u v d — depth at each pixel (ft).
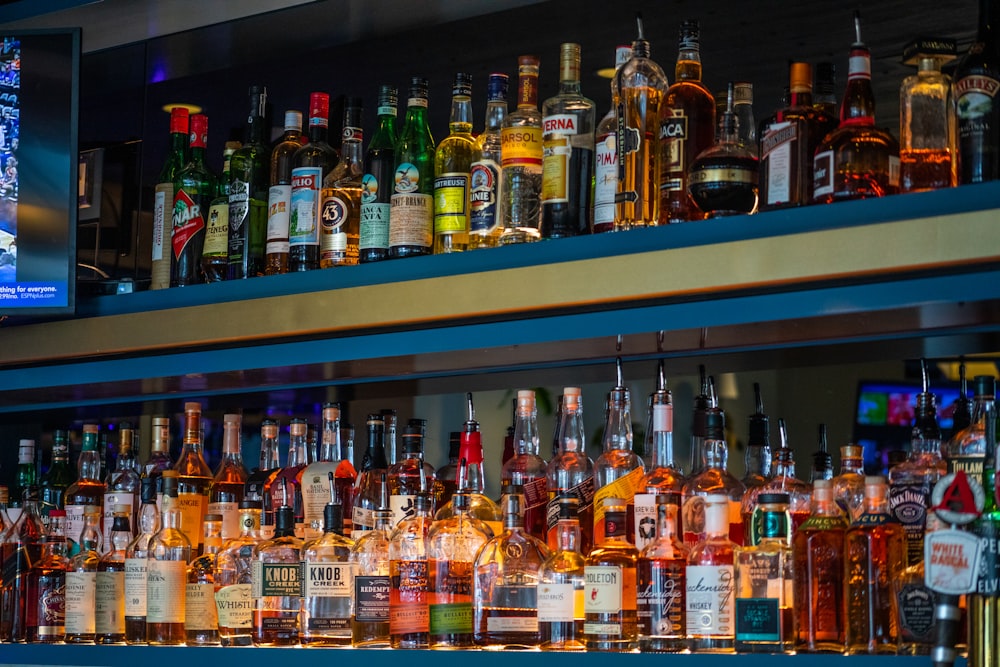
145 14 8.37
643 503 6.54
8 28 8.66
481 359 7.52
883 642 5.58
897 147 5.89
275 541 7.32
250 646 7.01
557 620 6.24
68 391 8.69
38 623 8.16
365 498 7.70
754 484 6.93
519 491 6.68
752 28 8.00
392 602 6.79
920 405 6.56
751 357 7.39
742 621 5.61
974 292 5.26
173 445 9.88
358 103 7.95
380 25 8.38
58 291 7.73
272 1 8.09
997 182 5.21
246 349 7.32
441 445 8.91
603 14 8.08
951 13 7.50
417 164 7.43
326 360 7.04
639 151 6.72
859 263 5.36
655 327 6.05
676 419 8.20
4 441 10.34
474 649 6.41
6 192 7.86
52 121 7.89
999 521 4.92
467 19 8.24
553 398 8.63
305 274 7.14
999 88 5.72
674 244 5.97
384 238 7.35
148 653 7.16
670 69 8.48
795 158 6.12
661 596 6.05
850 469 6.56
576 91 6.98
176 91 9.73
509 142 7.07
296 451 8.38
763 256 5.61
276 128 9.62
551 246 6.33
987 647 4.84
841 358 7.37
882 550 5.65
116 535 8.04
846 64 8.01
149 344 7.48
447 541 6.77
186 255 8.29
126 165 9.10
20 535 8.27
